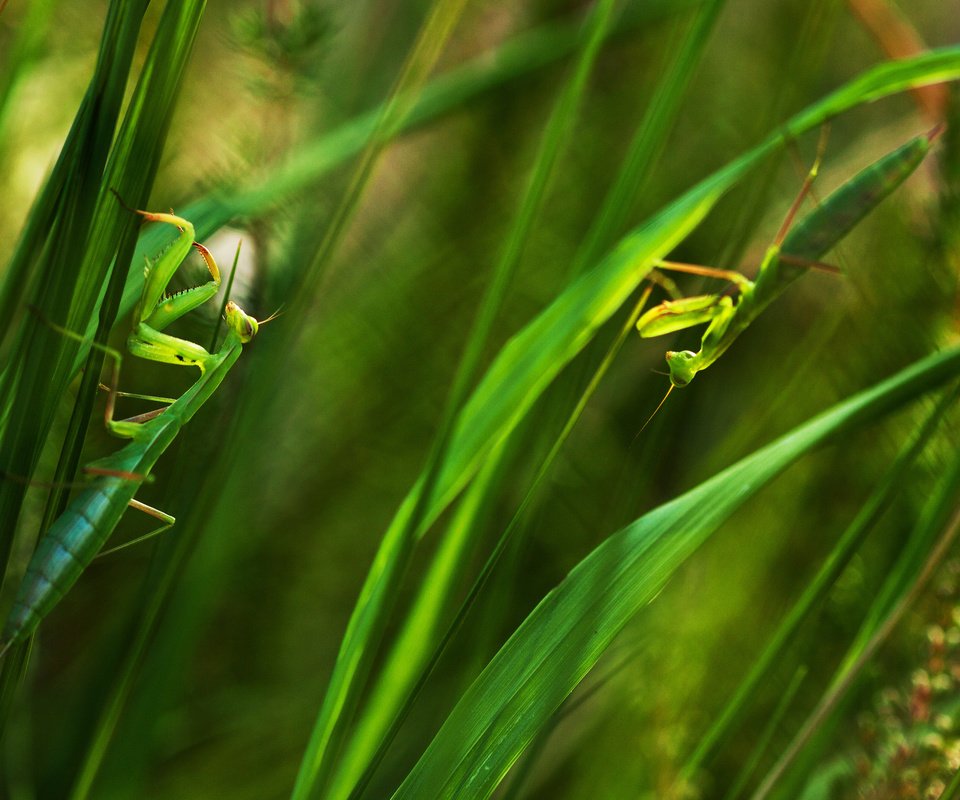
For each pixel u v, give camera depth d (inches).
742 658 26.7
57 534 22.1
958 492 23.9
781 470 22.5
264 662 28.8
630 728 26.4
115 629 26.2
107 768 25.0
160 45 21.5
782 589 27.2
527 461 25.6
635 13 27.1
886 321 27.0
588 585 22.3
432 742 22.2
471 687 22.3
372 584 22.9
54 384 21.7
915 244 27.1
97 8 28.5
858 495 27.3
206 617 25.7
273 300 26.0
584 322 23.2
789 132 22.9
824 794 25.2
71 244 21.5
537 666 22.2
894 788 23.7
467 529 23.4
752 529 27.5
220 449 25.0
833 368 27.7
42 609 22.0
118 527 27.5
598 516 28.1
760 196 25.0
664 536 22.4
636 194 23.8
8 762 26.0
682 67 23.6
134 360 27.2
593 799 26.2
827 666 26.7
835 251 27.6
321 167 25.5
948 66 22.8
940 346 26.7
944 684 23.8
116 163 21.6
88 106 21.4
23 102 27.3
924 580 23.4
